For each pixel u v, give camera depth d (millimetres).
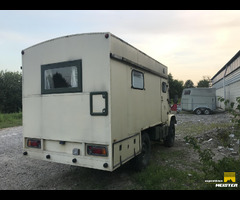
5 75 29594
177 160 5613
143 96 5008
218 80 30578
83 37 3744
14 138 9469
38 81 4281
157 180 4191
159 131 6121
